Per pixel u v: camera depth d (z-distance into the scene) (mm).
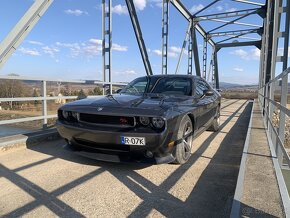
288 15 8352
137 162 3604
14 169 3717
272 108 6008
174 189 3168
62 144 5129
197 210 2674
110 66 9250
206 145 5461
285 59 8469
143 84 5406
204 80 6332
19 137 4848
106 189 3121
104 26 9352
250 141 4672
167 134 3535
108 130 3582
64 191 3045
